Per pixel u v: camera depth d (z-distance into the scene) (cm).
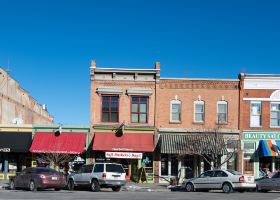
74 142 4166
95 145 4109
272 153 4097
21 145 4147
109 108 4259
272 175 3256
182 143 4084
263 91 4269
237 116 4250
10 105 5334
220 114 4259
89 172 3156
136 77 4256
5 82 5119
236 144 4188
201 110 4262
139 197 2492
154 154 4209
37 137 4209
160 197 2514
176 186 3522
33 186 2978
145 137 4203
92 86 4256
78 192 2950
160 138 4191
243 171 4197
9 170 4278
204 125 4228
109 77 4269
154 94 4256
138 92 4238
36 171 3006
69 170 4203
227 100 4262
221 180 3128
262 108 4253
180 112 4247
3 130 4222
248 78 4278
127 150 4106
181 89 4269
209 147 4006
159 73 4250
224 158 4222
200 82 4269
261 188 3259
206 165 4197
